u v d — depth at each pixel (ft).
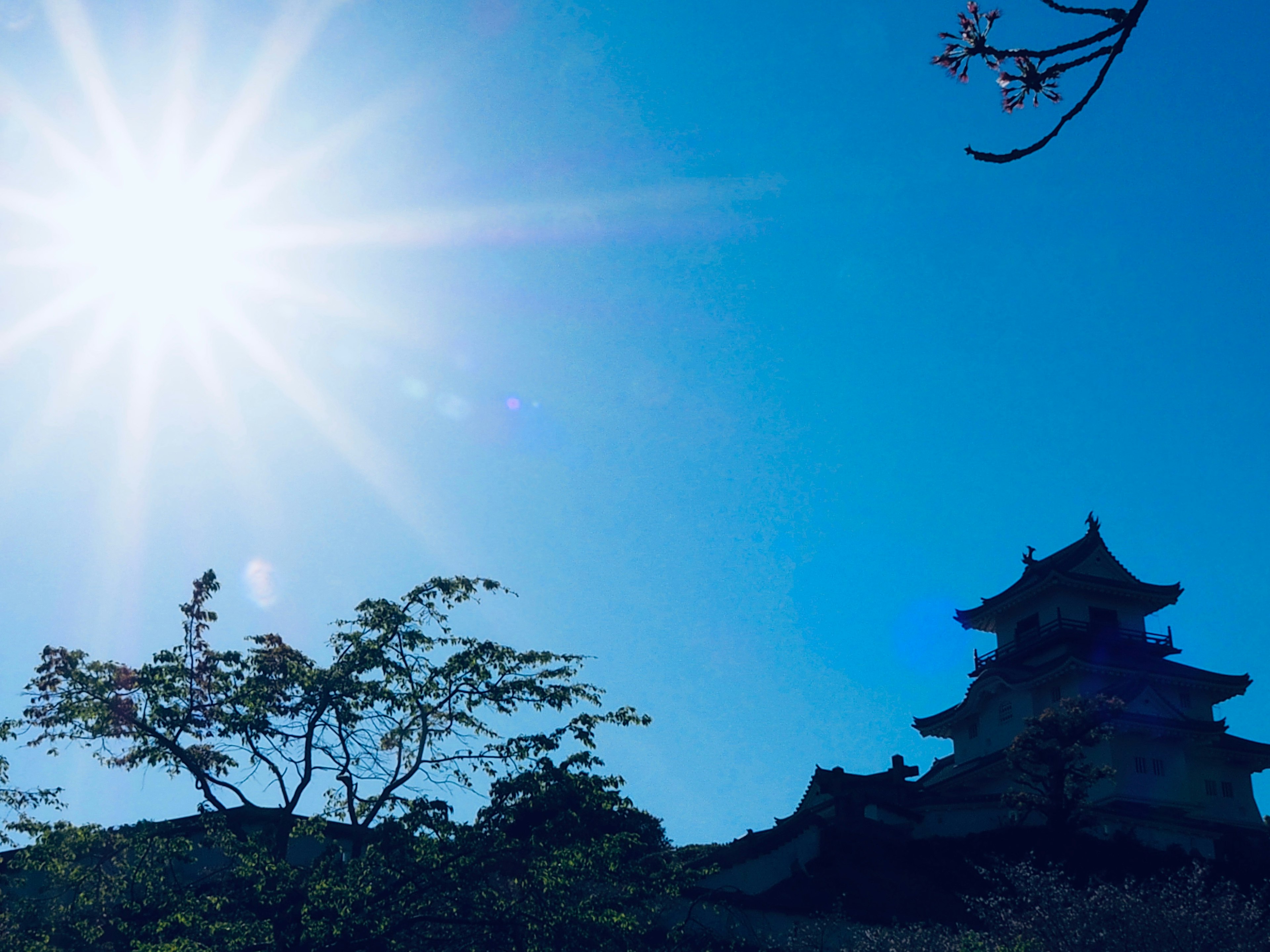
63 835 68.18
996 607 251.60
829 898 135.13
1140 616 241.35
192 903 67.97
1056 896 98.43
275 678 75.87
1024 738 177.06
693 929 104.47
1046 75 28.86
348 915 67.56
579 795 74.84
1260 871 183.42
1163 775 210.79
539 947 69.62
